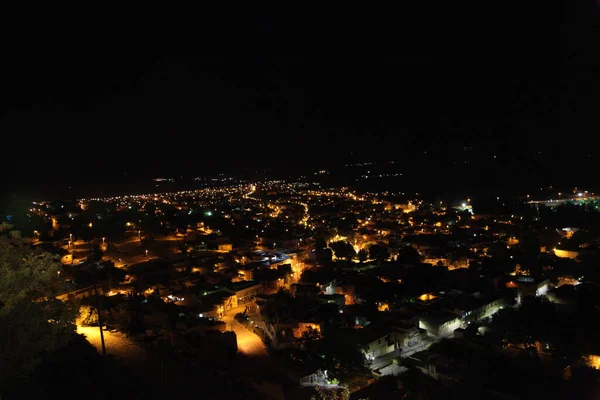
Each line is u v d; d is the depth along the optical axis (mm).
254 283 80562
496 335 58438
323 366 49344
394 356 55750
